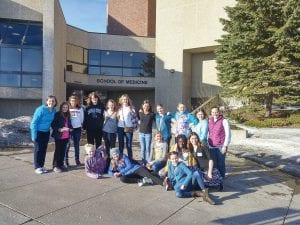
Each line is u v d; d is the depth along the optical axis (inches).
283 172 355.9
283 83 749.9
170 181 264.7
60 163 307.0
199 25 1164.5
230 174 331.9
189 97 1248.8
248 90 765.3
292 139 544.7
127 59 1299.2
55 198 235.6
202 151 276.5
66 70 1143.6
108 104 334.6
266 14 754.2
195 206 234.2
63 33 1052.5
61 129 302.2
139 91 1398.9
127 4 1517.0
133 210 220.7
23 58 860.0
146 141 334.6
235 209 232.4
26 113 880.9
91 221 199.9
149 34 1451.8
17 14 871.7
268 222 211.9
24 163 332.8
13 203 222.1
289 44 721.0
